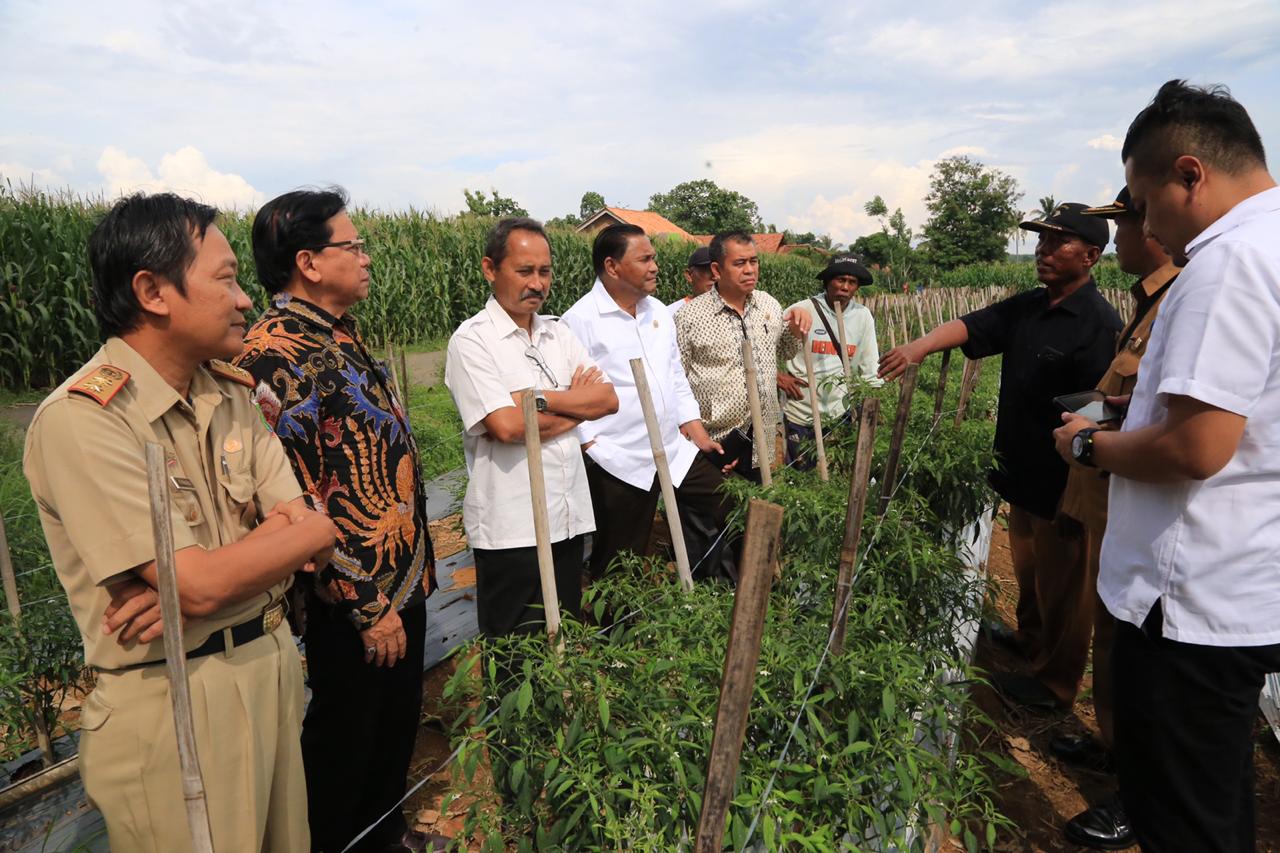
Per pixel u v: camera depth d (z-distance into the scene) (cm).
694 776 158
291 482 182
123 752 150
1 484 464
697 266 563
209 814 155
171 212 148
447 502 620
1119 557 202
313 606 219
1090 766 324
